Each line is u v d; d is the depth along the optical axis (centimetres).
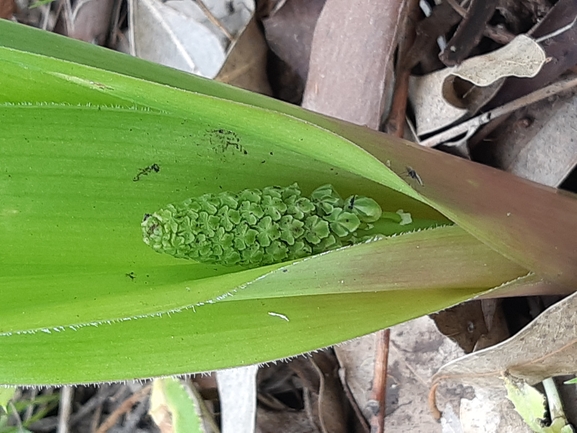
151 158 14
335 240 13
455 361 16
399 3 17
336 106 19
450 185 12
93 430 25
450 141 19
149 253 14
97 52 12
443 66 19
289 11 21
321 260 11
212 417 23
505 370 15
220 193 12
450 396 19
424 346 20
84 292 13
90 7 24
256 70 22
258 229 12
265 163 14
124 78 10
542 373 15
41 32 12
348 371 21
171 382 22
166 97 11
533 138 18
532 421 15
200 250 12
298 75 22
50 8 24
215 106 11
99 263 14
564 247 13
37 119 13
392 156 12
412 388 20
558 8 17
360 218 13
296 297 13
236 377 20
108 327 13
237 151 14
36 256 13
